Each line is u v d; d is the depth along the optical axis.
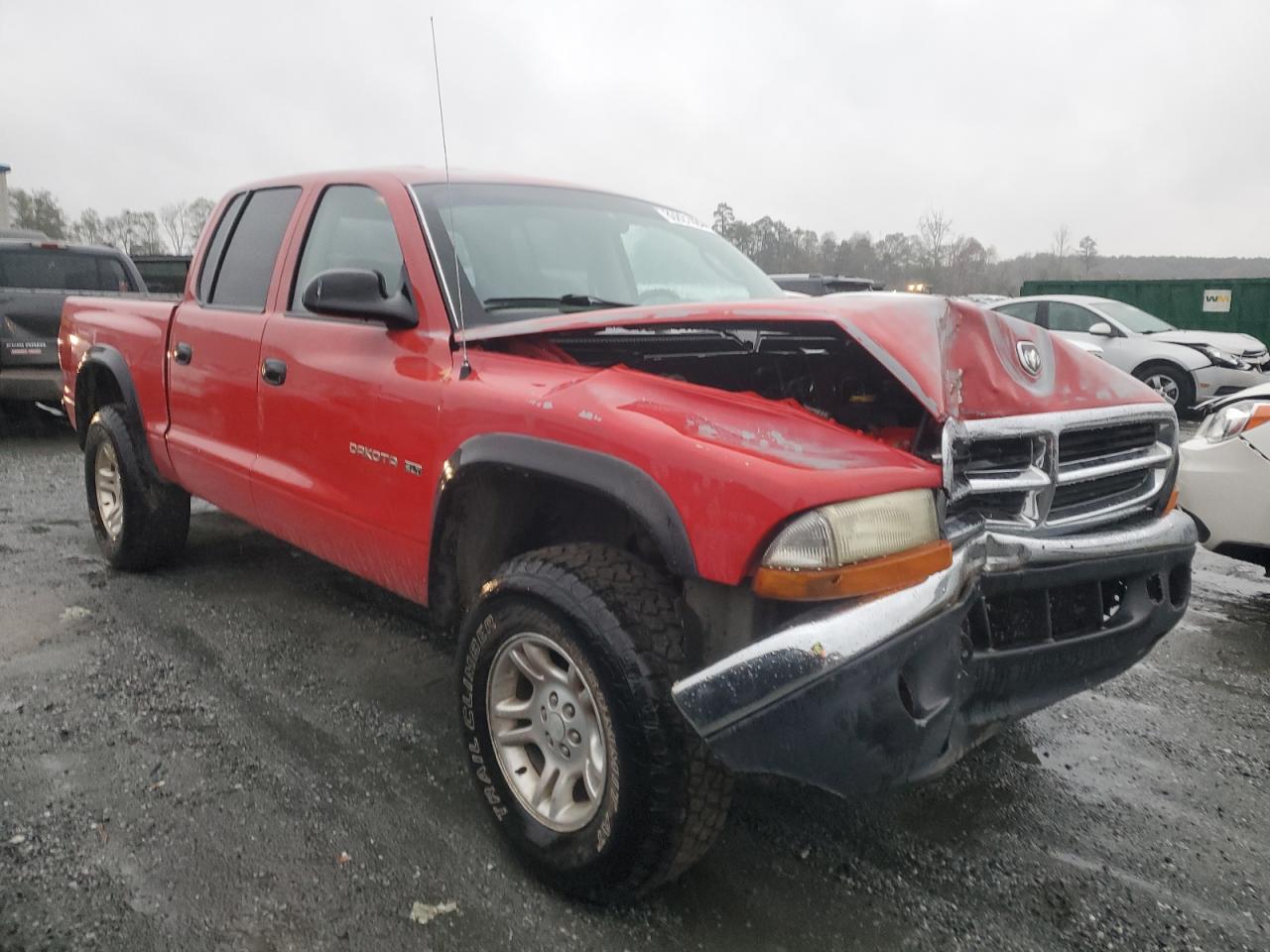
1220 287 17.66
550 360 2.67
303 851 2.52
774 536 1.97
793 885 2.46
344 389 3.08
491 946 2.19
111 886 2.35
